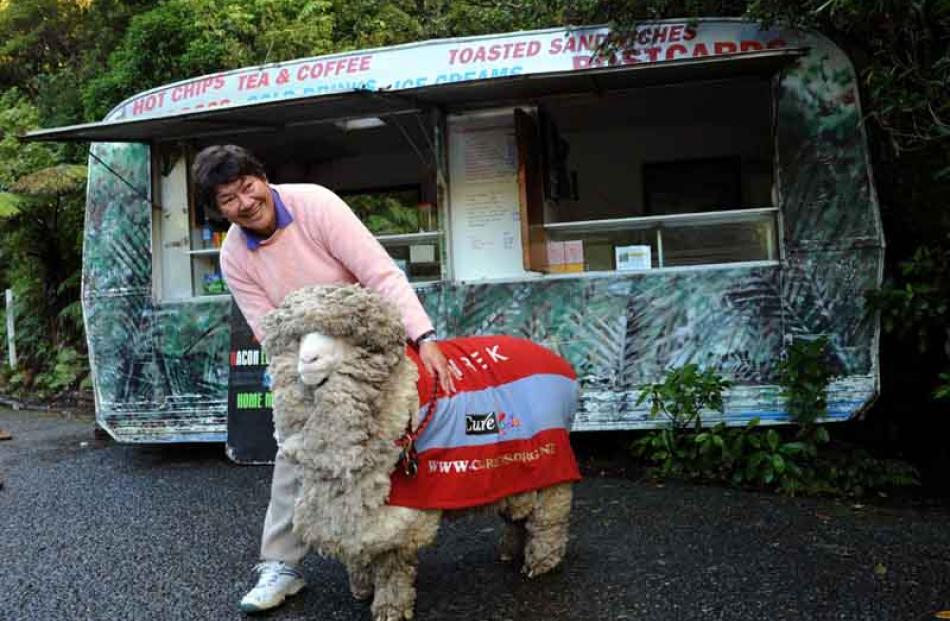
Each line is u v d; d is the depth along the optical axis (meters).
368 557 2.90
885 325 5.11
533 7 7.11
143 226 6.37
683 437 5.34
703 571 3.65
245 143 6.92
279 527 3.45
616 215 8.88
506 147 5.91
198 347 6.25
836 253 5.26
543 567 3.59
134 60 10.00
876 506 4.67
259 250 3.12
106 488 5.60
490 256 5.93
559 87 5.70
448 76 5.55
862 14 4.65
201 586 3.76
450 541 4.17
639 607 3.30
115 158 6.43
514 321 5.73
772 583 3.50
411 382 2.88
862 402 5.23
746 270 5.39
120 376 6.40
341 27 11.09
